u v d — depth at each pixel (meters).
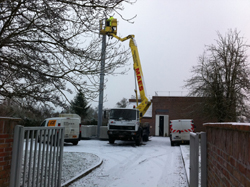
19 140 4.05
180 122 18.95
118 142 20.94
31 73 6.25
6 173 3.84
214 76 21.30
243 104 20.55
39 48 6.57
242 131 2.06
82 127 23.62
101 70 6.70
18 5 5.59
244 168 1.99
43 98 6.21
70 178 7.47
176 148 17.23
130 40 20.33
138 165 10.35
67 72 6.62
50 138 5.17
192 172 5.30
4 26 5.86
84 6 6.12
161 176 8.34
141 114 19.47
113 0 6.12
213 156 3.58
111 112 18.44
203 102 21.78
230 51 21.22
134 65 20.02
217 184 3.20
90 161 10.39
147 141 23.11
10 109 6.64
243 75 20.69
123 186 7.09
